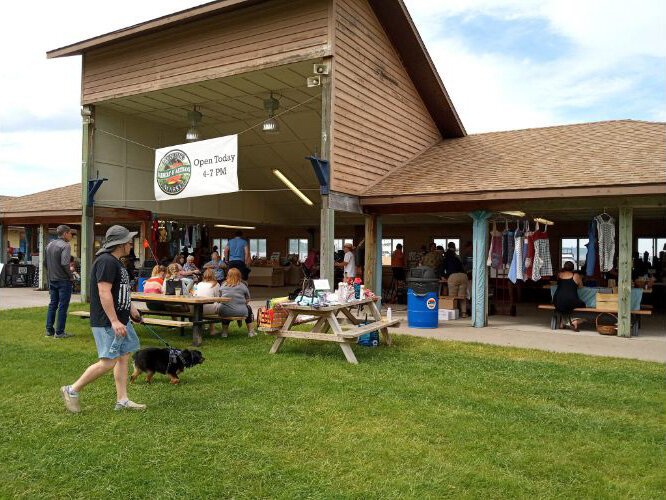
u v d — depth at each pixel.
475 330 10.63
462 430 4.66
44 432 4.48
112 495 3.44
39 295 17.03
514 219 15.05
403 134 14.09
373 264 12.56
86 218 14.20
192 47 12.26
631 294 10.41
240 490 3.51
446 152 14.70
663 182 9.13
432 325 10.86
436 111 15.52
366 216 12.52
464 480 3.70
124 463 3.90
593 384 6.30
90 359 7.21
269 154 16.92
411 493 3.50
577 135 13.87
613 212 14.30
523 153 13.12
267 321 7.74
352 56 11.49
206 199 18.06
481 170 12.24
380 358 7.61
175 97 13.44
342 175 11.20
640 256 17.70
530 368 7.09
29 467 3.83
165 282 9.45
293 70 11.49
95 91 13.88
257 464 3.91
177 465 3.87
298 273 22.72
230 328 10.26
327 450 4.19
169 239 19.30
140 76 13.07
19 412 4.99
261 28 11.38
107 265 4.79
